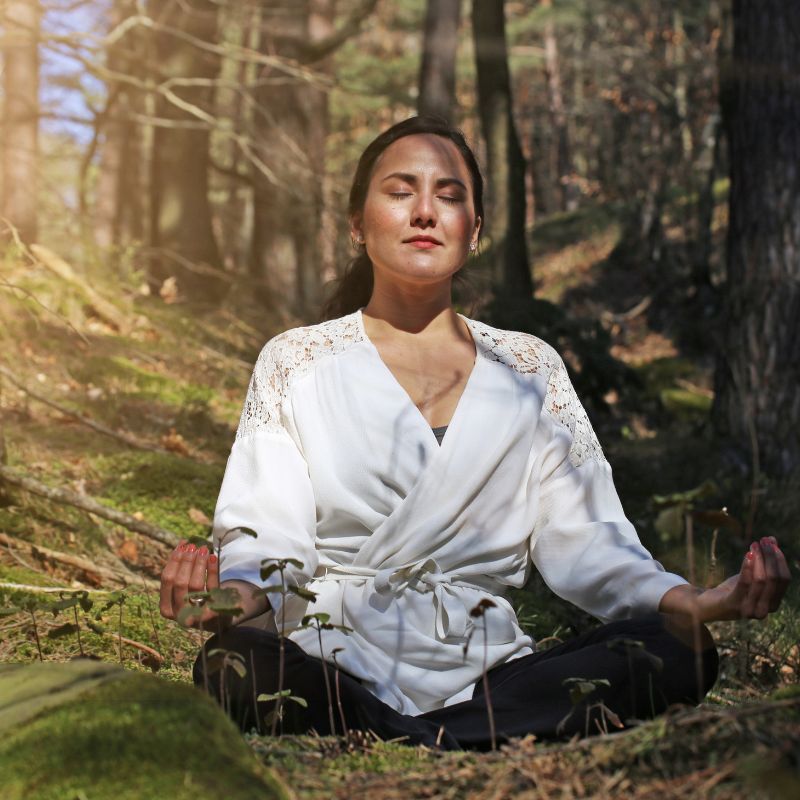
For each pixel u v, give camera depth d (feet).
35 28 27.58
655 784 5.76
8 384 20.54
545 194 117.08
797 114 25.03
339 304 10.11
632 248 69.10
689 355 50.57
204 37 43.96
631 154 65.82
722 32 26.45
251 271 47.85
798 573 15.98
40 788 5.56
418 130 9.20
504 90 34.14
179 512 15.88
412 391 8.75
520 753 6.44
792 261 24.91
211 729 5.97
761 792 5.43
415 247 8.83
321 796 6.10
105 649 10.53
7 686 6.74
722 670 11.25
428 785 6.19
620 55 71.61
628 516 19.31
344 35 48.26
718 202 71.51
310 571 8.33
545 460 8.83
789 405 24.56
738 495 21.31
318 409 8.63
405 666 8.04
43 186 34.47
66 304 26.68
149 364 25.84
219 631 7.76
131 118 34.35
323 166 45.55
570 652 7.92
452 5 36.37
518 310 25.12
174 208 43.68
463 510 8.39
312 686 7.58
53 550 13.83
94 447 18.11
